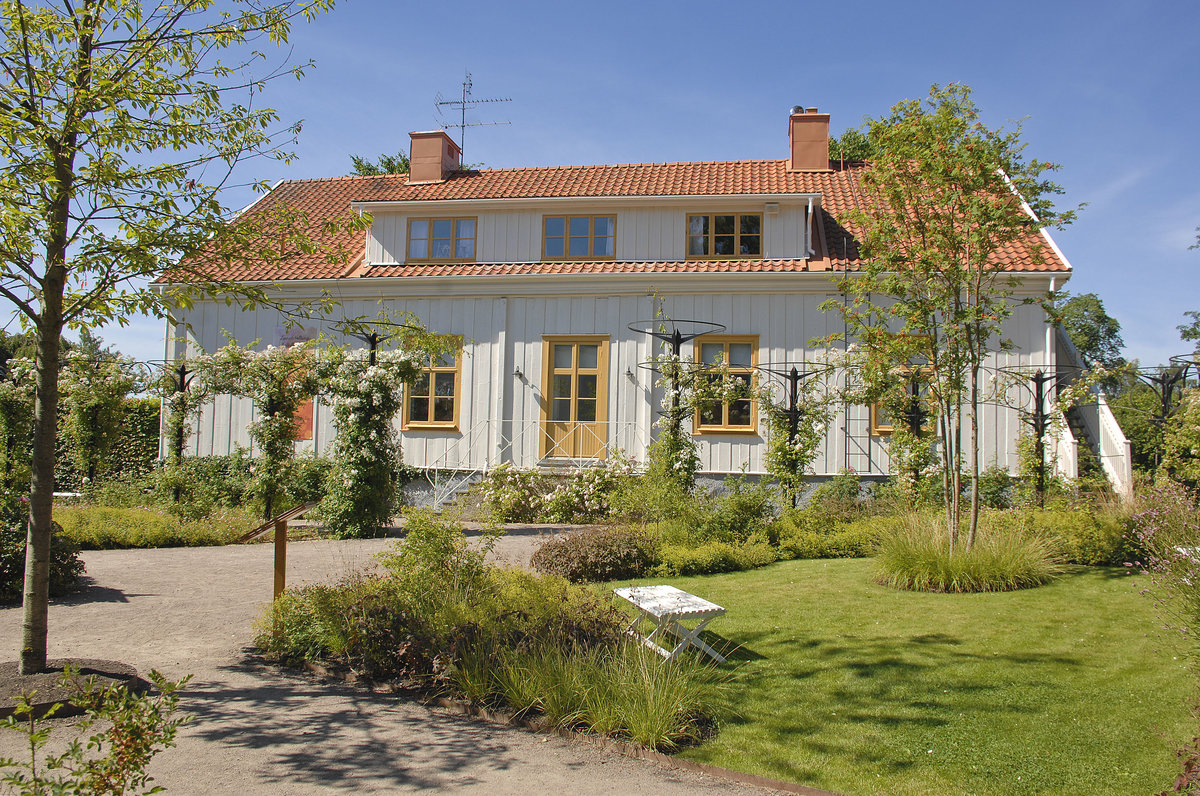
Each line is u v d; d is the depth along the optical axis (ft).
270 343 62.59
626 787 14.48
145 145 19.94
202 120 20.15
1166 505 28.07
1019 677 19.27
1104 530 33.47
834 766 15.25
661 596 23.03
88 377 53.42
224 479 56.65
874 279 32.55
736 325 56.85
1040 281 52.34
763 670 20.63
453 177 68.95
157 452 67.72
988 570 28.78
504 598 22.75
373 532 46.09
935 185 30.17
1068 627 23.24
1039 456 43.75
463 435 59.88
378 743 16.28
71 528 40.91
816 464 54.39
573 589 24.29
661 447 44.09
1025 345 52.49
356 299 61.62
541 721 17.48
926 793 14.12
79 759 10.50
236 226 20.40
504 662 18.95
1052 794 13.92
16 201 17.85
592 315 58.90
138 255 18.56
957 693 18.44
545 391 58.95
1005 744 15.81
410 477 58.29
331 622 21.29
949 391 31.32
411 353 46.91
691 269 56.95
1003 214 28.91
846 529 39.37
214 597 29.40
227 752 15.51
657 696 17.39
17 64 18.06
